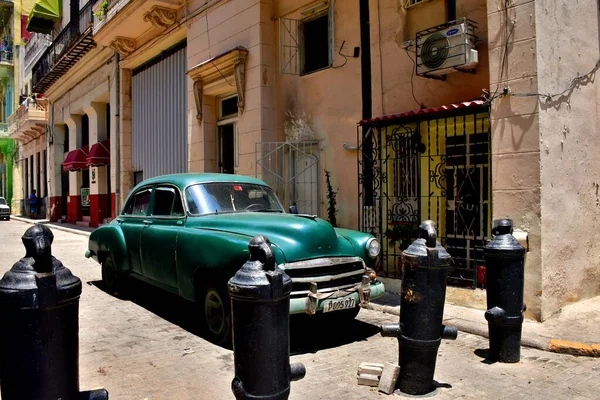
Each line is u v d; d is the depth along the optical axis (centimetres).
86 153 2091
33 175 3142
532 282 582
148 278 645
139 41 1493
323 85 917
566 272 618
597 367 462
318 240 501
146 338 547
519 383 424
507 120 602
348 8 867
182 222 597
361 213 838
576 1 649
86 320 620
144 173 1546
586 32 665
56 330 249
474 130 652
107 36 1498
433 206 754
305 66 973
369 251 542
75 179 2281
